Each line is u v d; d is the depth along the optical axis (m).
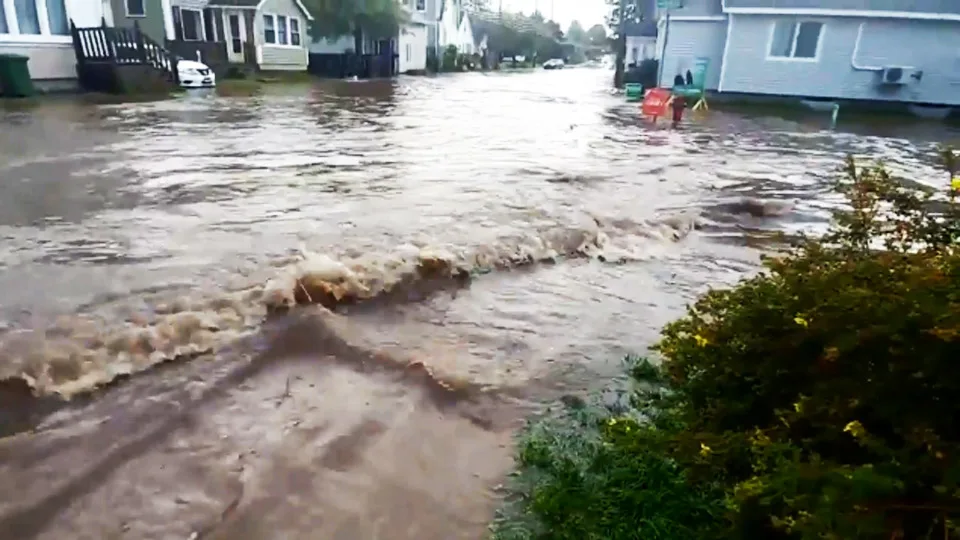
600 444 2.63
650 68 25.53
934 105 19.89
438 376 3.25
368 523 2.22
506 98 21.95
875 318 1.59
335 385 3.14
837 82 20.75
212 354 3.37
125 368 3.19
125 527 2.16
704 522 2.08
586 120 15.59
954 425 1.48
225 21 28.30
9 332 3.47
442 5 47.56
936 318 1.41
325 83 27.61
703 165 9.86
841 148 12.28
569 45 80.94
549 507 2.23
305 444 2.64
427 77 36.84
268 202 6.50
